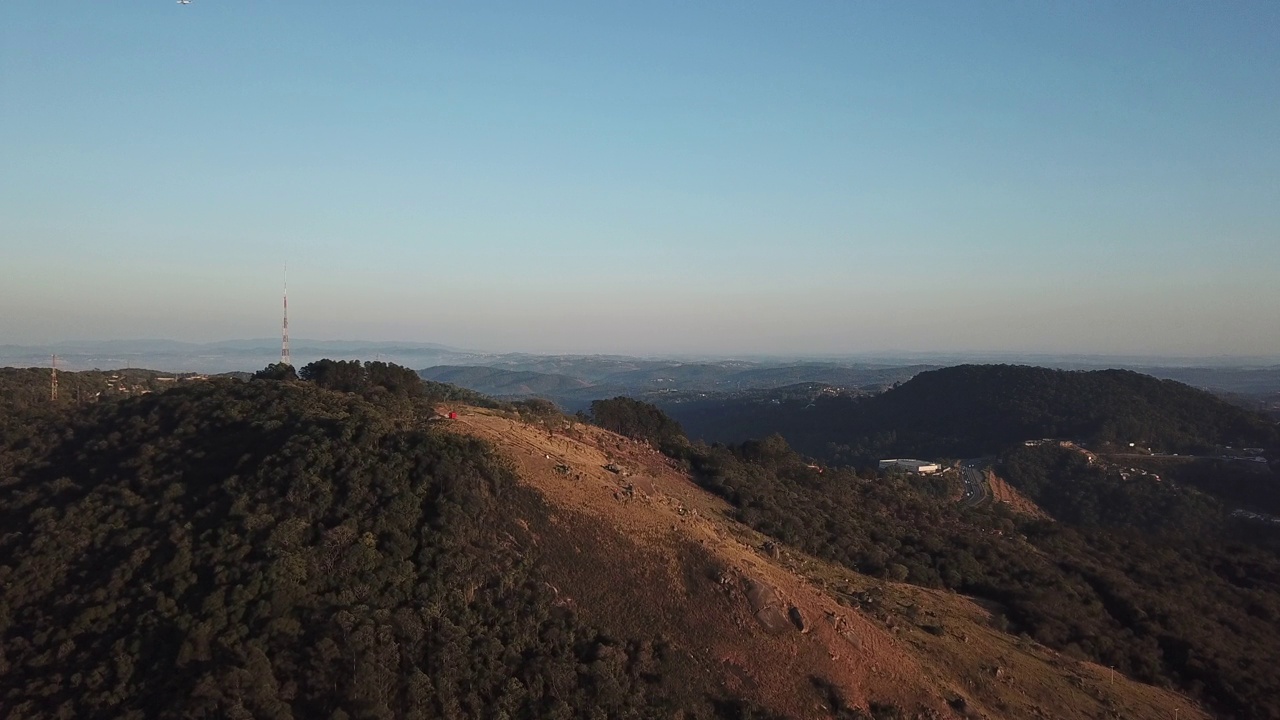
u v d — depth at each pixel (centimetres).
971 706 4000
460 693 3341
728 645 3938
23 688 3350
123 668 3322
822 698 3794
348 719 3062
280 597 3584
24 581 3972
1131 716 4381
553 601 3941
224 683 3138
